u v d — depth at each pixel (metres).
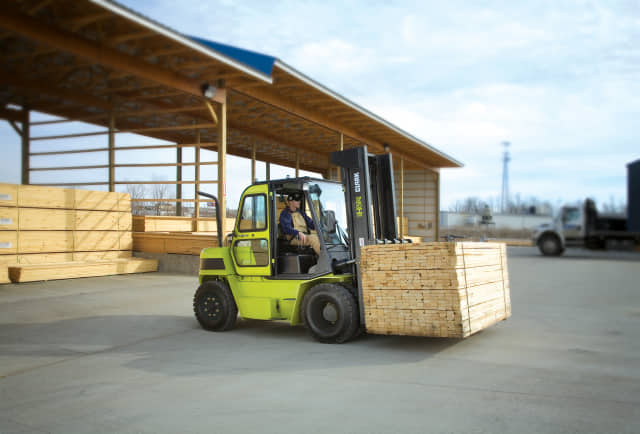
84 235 12.09
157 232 13.77
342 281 6.23
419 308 5.51
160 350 5.77
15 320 7.24
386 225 6.96
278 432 3.39
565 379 4.60
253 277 6.62
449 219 35.28
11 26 8.09
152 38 9.58
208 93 11.70
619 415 3.69
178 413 3.77
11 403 4.02
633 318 7.87
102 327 6.94
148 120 15.43
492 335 6.57
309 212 6.88
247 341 6.22
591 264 19.16
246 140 19.86
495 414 3.70
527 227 40.78
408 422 3.55
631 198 25.08
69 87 12.22
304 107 15.36
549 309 8.74
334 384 4.45
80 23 8.62
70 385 4.48
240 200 6.79
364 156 6.16
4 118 12.82
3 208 10.42
